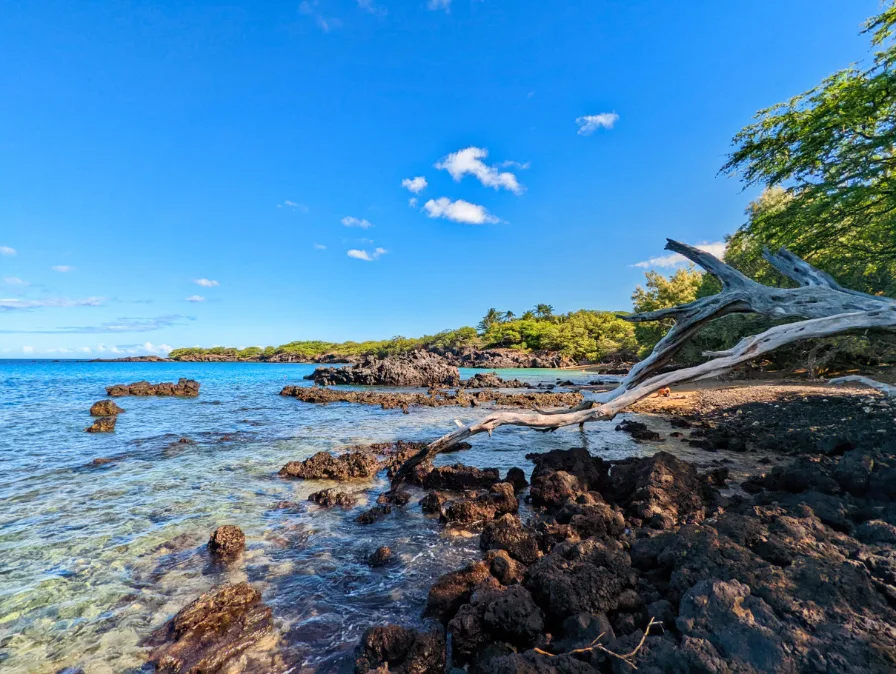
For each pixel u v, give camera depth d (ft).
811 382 79.46
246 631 14.92
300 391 106.73
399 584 18.10
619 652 11.21
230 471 36.37
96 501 28.76
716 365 32.04
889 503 20.01
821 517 18.76
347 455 36.55
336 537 22.99
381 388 148.15
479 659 12.94
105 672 13.07
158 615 16.05
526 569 17.42
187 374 242.58
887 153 44.09
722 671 9.96
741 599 12.10
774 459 35.22
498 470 33.71
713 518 21.18
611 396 38.14
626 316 42.34
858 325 29.01
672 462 27.09
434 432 55.36
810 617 11.40
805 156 46.32
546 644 12.57
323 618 15.75
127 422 64.08
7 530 23.80
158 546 21.89
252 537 23.03
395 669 12.46
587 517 20.83
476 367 328.90
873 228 55.11
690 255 41.45
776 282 84.74
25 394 110.63
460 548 21.45
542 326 391.45
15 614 16.03
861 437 34.45
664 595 14.62
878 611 11.57
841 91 41.93
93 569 19.48
